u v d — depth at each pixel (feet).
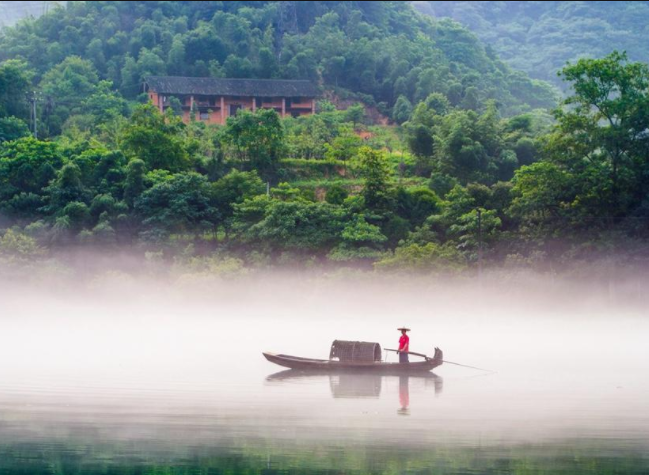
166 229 335.88
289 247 320.29
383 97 616.39
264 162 414.62
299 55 613.52
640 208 303.68
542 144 365.40
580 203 310.45
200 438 119.44
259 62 609.83
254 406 140.77
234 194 357.20
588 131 317.63
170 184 346.54
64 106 520.01
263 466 106.52
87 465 106.73
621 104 315.99
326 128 481.46
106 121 494.59
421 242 319.27
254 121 418.10
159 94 545.03
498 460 109.60
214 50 623.77
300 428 125.49
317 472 104.47
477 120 440.04
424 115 460.14
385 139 513.86
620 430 125.39
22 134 443.32
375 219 335.88
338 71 621.72
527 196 313.94
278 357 174.81
